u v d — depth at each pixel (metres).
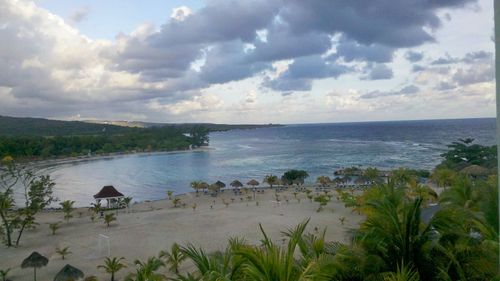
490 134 198.88
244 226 37.59
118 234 36.84
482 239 9.57
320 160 115.88
